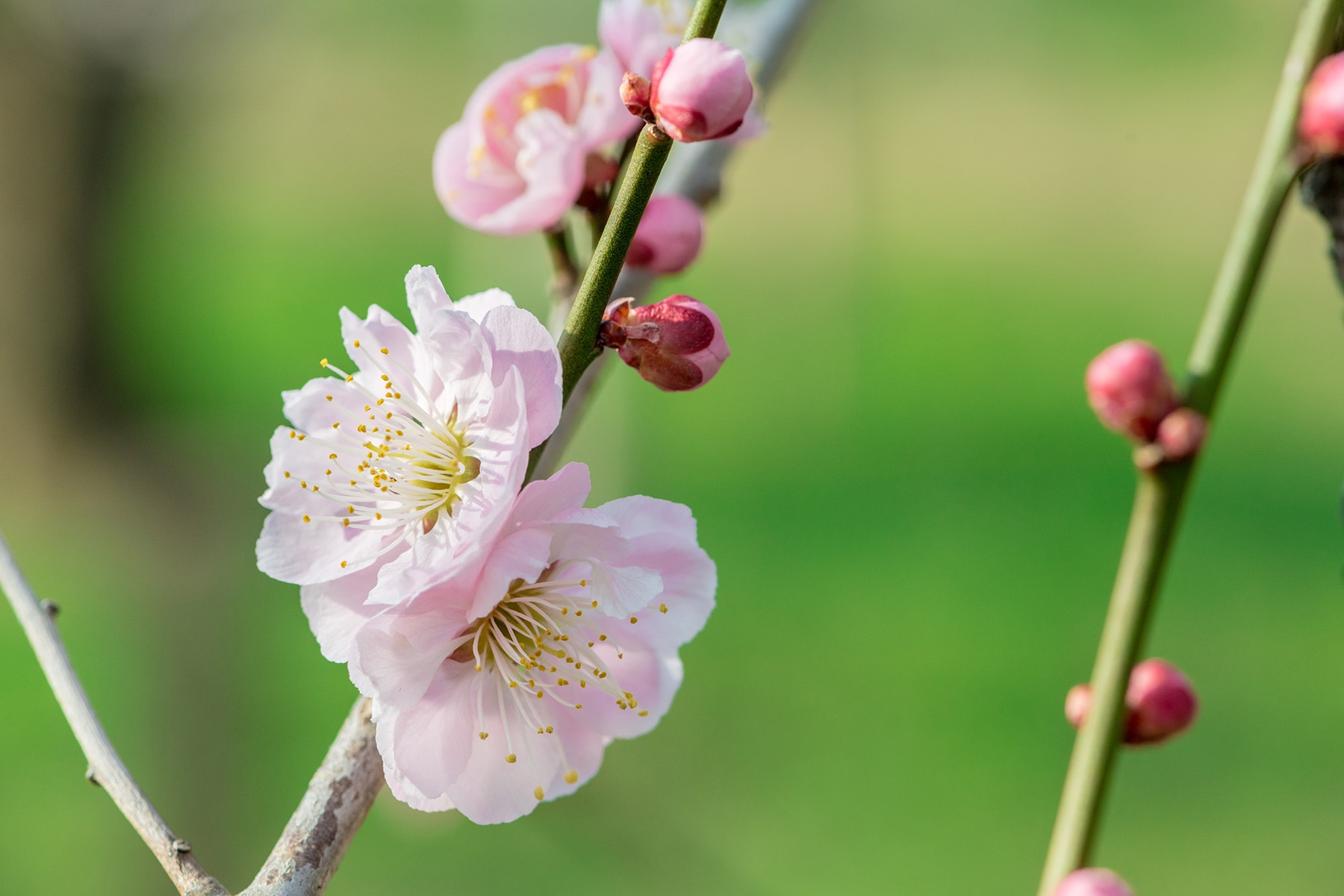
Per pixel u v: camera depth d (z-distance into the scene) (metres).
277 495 1.24
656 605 1.27
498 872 5.75
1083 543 8.97
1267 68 19.56
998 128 19.80
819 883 5.80
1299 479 10.02
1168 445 1.13
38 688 7.36
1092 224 17.28
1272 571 8.56
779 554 8.95
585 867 5.04
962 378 12.43
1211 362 1.16
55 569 7.22
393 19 19.38
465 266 5.39
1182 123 19.44
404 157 19.30
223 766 4.98
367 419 1.26
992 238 16.88
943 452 10.61
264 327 13.59
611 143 1.63
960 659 7.59
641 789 5.58
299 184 18.80
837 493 9.90
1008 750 6.71
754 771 6.58
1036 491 9.80
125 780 1.20
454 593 1.15
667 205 1.58
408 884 5.71
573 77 1.64
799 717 7.04
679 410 11.56
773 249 14.63
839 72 12.75
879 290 14.01
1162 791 6.51
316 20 15.73
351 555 1.22
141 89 4.61
